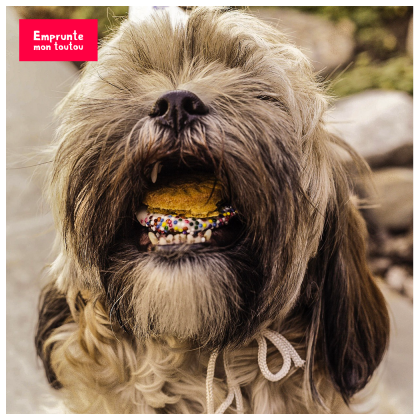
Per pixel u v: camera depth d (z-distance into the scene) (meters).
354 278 0.37
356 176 0.45
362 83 0.97
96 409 0.34
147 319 0.29
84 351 0.34
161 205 0.29
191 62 0.31
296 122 0.31
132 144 0.28
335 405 0.36
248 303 0.30
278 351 0.34
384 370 0.48
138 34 0.32
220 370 0.34
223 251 0.29
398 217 0.77
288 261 0.30
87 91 0.33
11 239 0.59
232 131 0.28
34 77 0.80
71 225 0.31
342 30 1.12
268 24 0.38
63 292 0.37
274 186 0.29
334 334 0.36
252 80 0.31
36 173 0.41
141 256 0.29
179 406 0.34
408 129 0.82
